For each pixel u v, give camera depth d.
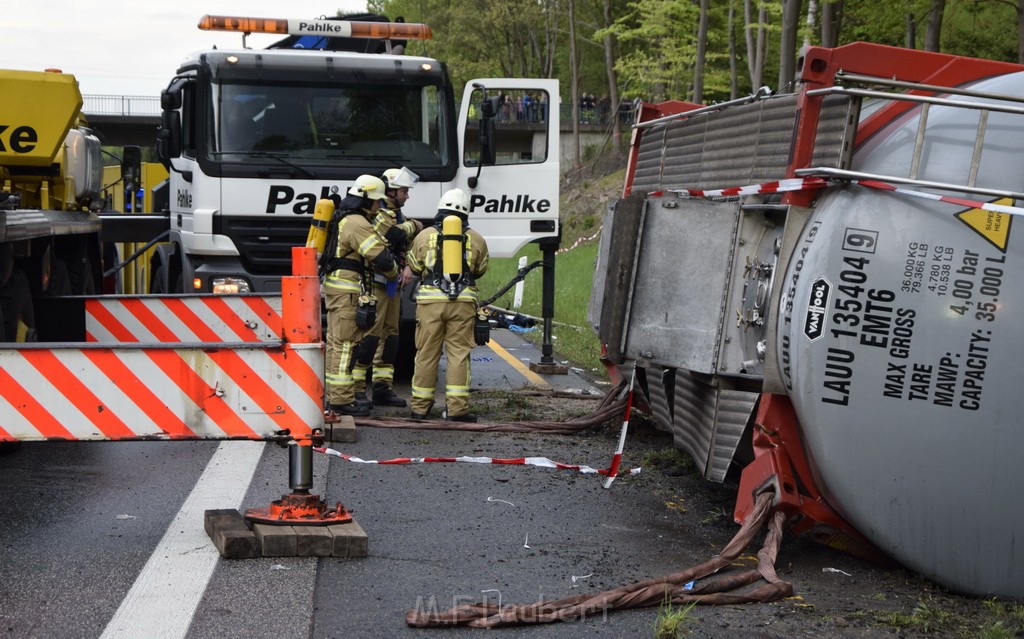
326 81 10.40
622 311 6.08
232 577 4.82
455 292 8.53
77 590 4.59
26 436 5.08
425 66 10.60
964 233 4.80
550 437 8.33
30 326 7.93
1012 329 4.75
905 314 4.86
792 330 5.07
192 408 5.16
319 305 5.27
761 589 4.74
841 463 4.98
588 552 5.42
